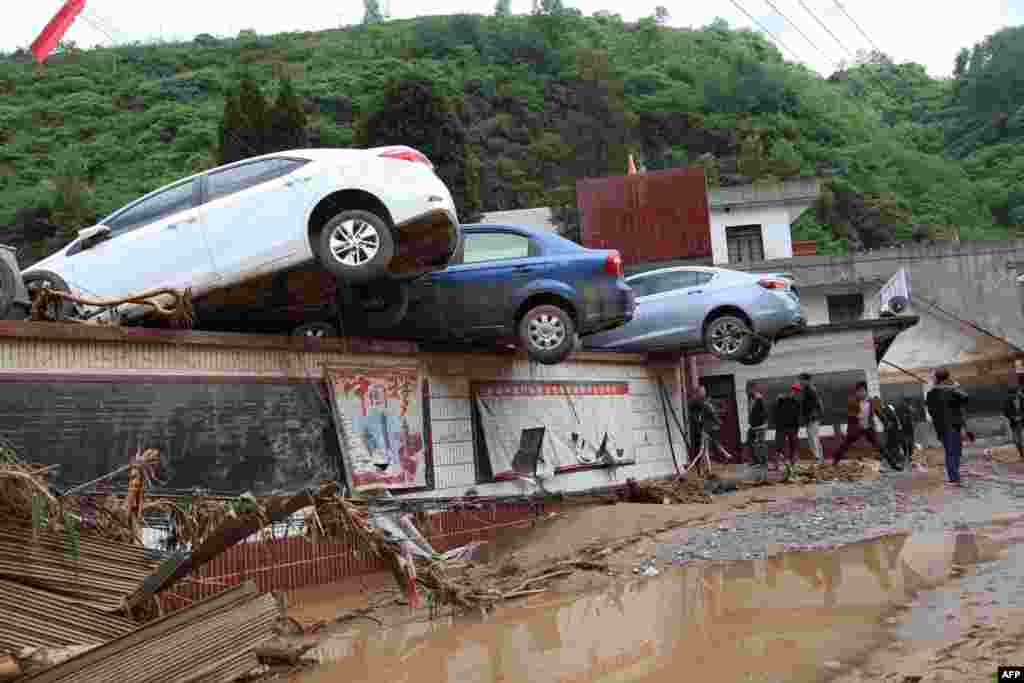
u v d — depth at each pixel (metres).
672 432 17.33
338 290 10.65
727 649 5.95
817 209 60.31
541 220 41.50
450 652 6.52
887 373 31.19
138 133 55.88
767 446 21.62
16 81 62.78
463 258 12.28
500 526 12.07
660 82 78.69
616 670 5.73
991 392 30.38
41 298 8.81
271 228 9.84
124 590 5.86
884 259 30.38
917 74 94.88
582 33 94.12
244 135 43.03
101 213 44.38
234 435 9.06
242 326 11.07
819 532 10.30
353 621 7.84
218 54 77.44
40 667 5.27
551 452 13.41
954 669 5.00
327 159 10.05
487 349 12.64
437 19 87.69
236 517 6.44
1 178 48.94
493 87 70.62
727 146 72.06
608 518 12.00
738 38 103.94
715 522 11.71
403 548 7.37
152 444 8.38
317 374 10.06
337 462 10.00
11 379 7.52
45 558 5.77
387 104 43.81
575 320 12.12
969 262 31.33
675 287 17.11
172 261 9.86
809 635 6.09
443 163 42.97
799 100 78.75
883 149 72.50
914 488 13.74
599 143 66.38
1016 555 7.96
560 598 8.17
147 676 5.38
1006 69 77.38
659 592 8.01
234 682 5.81
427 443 11.30
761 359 17.16
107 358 8.22
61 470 7.68
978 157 73.00
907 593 7.00
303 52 78.81
